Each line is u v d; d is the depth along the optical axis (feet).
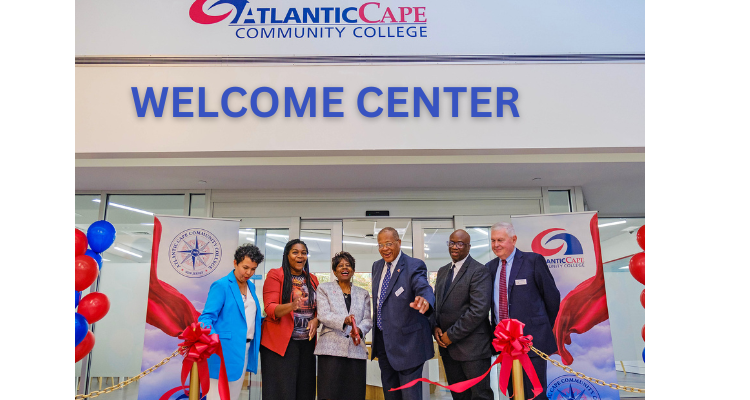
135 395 18.39
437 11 16.67
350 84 16.12
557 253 15.26
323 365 13.14
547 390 14.57
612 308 21.35
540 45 16.43
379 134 15.85
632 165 17.07
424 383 18.51
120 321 19.17
